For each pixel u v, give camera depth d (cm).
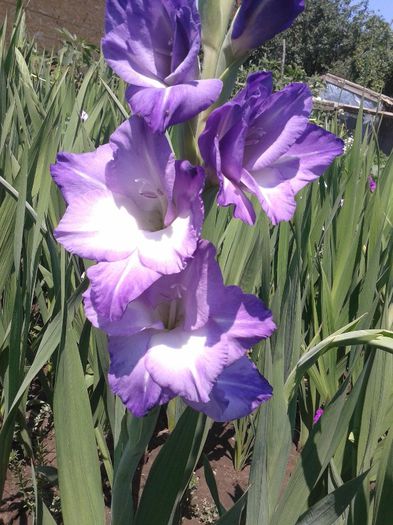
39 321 84
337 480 46
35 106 86
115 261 28
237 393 31
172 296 31
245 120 28
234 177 29
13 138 80
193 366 28
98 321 29
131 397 29
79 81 140
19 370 52
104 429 66
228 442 75
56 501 59
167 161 28
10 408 47
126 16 28
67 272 55
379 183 77
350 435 56
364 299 61
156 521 41
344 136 150
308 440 43
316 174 31
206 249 29
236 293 29
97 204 29
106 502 61
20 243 48
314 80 269
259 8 30
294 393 50
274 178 31
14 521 57
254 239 64
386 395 52
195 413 39
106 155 31
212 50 30
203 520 61
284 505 43
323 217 78
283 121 30
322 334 69
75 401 39
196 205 27
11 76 90
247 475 70
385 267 71
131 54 28
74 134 67
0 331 58
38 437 65
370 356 43
